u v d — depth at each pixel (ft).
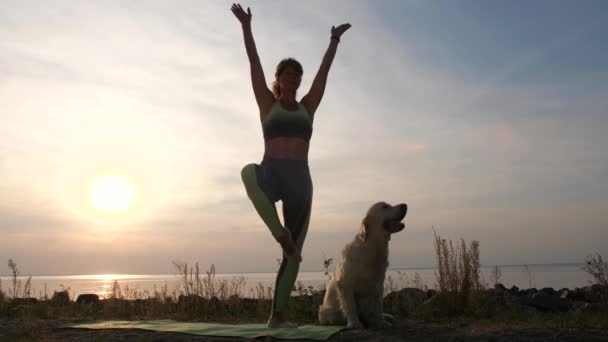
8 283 27.25
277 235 15.55
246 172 16.19
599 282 25.68
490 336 14.80
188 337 15.61
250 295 28.27
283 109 16.81
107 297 29.73
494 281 30.35
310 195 16.81
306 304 23.71
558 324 16.94
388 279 28.22
